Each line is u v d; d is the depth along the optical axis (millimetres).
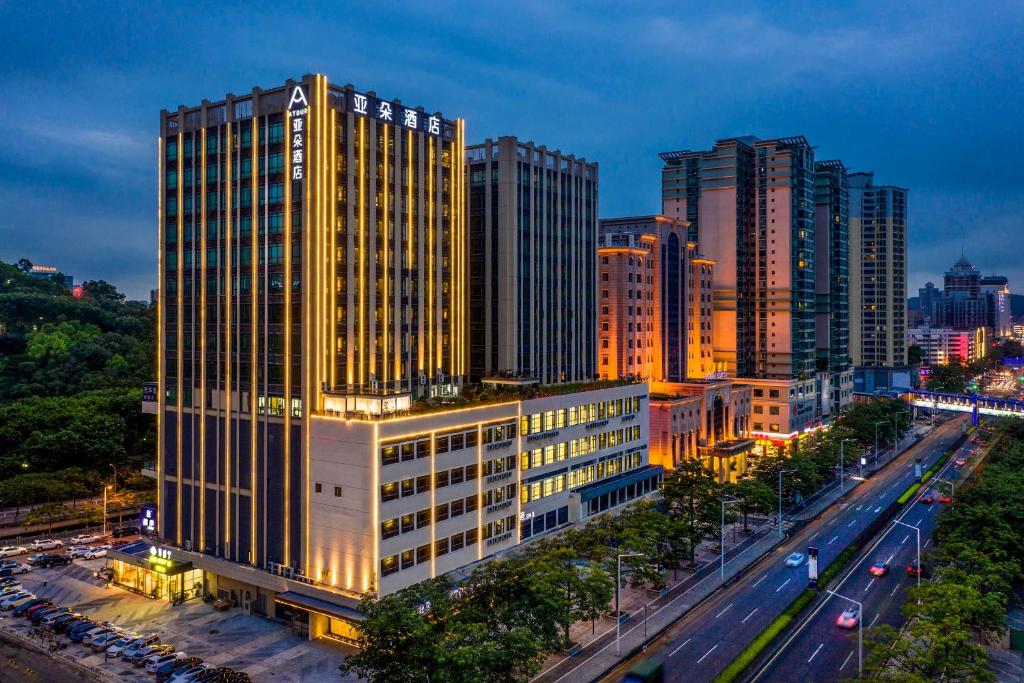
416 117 97188
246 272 87312
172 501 95000
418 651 56656
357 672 63719
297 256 82688
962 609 66250
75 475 129875
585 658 74062
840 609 86938
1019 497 96750
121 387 190750
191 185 93312
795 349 198375
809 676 69625
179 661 72750
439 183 100812
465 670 54719
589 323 132875
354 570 77625
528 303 116438
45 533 121125
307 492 81438
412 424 80250
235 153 88750
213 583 91250
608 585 75000
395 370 93125
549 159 122500
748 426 185000
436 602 62625
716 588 94125
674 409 142375
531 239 117375
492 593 68062
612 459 120000
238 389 87750
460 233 104875
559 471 106938
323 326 82875
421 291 97750
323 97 83375
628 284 154625
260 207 86062
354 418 77688
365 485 76500
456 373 103812
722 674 68562
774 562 105375
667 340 169000
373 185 90188
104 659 75500
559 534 94000
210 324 91000
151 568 91375
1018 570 81750
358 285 87938
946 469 170000
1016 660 73688
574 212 128875
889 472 168875
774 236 197375
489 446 91625
